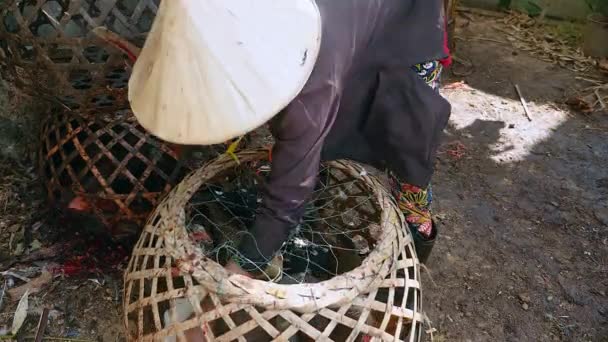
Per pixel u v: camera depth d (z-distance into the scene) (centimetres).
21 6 146
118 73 161
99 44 134
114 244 177
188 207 150
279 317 134
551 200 229
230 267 122
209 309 122
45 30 155
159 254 126
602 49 336
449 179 236
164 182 168
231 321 114
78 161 170
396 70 127
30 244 179
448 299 183
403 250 134
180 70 90
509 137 266
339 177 171
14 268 171
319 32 94
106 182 158
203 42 88
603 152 260
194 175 143
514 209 223
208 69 89
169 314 124
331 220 170
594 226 218
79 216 169
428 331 171
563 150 260
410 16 128
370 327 120
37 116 199
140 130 163
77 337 157
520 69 327
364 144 141
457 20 376
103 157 169
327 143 139
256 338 135
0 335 155
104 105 155
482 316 179
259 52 89
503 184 236
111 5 132
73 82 157
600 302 187
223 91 89
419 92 129
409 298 141
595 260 203
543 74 323
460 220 215
